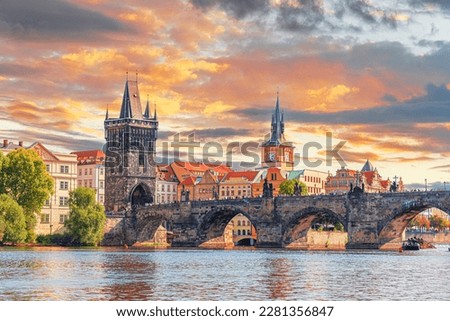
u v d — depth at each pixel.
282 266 149.00
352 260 173.88
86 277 116.88
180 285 105.81
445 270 137.75
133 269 136.25
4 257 174.25
